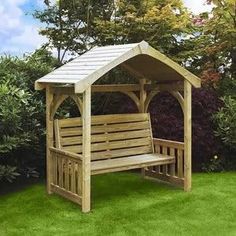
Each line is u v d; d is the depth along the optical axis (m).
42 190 6.67
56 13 9.10
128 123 7.07
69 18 9.12
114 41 8.74
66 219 5.42
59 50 9.20
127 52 5.77
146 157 6.87
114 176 7.64
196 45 9.22
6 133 6.49
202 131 7.95
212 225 5.15
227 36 8.76
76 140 6.49
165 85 6.88
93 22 8.91
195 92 8.05
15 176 7.00
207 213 5.57
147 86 7.25
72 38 9.14
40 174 7.60
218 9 8.80
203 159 8.07
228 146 8.14
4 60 7.43
